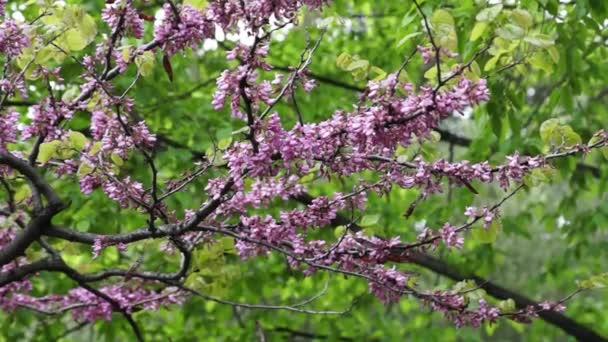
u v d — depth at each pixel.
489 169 3.74
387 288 4.15
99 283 5.85
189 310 8.76
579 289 4.47
